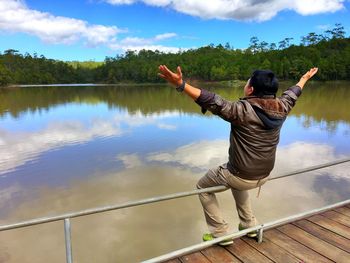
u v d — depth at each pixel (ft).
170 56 424.87
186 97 130.93
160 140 42.57
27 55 432.66
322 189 23.95
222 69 314.55
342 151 35.91
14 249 16.97
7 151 37.76
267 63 287.28
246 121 7.63
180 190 24.43
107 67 417.90
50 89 240.53
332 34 321.11
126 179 27.09
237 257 9.15
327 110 73.31
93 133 49.14
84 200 22.99
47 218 7.31
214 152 35.78
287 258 9.12
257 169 8.11
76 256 16.25
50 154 36.06
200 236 18.01
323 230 10.78
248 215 9.77
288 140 41.52
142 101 113.91
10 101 122.21
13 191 24.91
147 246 17.07
